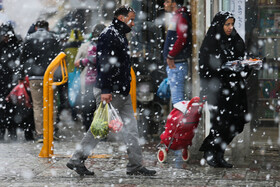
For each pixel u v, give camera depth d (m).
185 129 16.03
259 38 21.53
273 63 21.67
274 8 21.78
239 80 15.67
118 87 13.70
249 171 15.02
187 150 16.66
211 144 15.70
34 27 23.73
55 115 23.38
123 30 13.83
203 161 15.47
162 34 23.36
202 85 15.80
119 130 13.35
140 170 14.37
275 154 18.00
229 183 13.29
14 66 23.28
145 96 22.55
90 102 22.33
